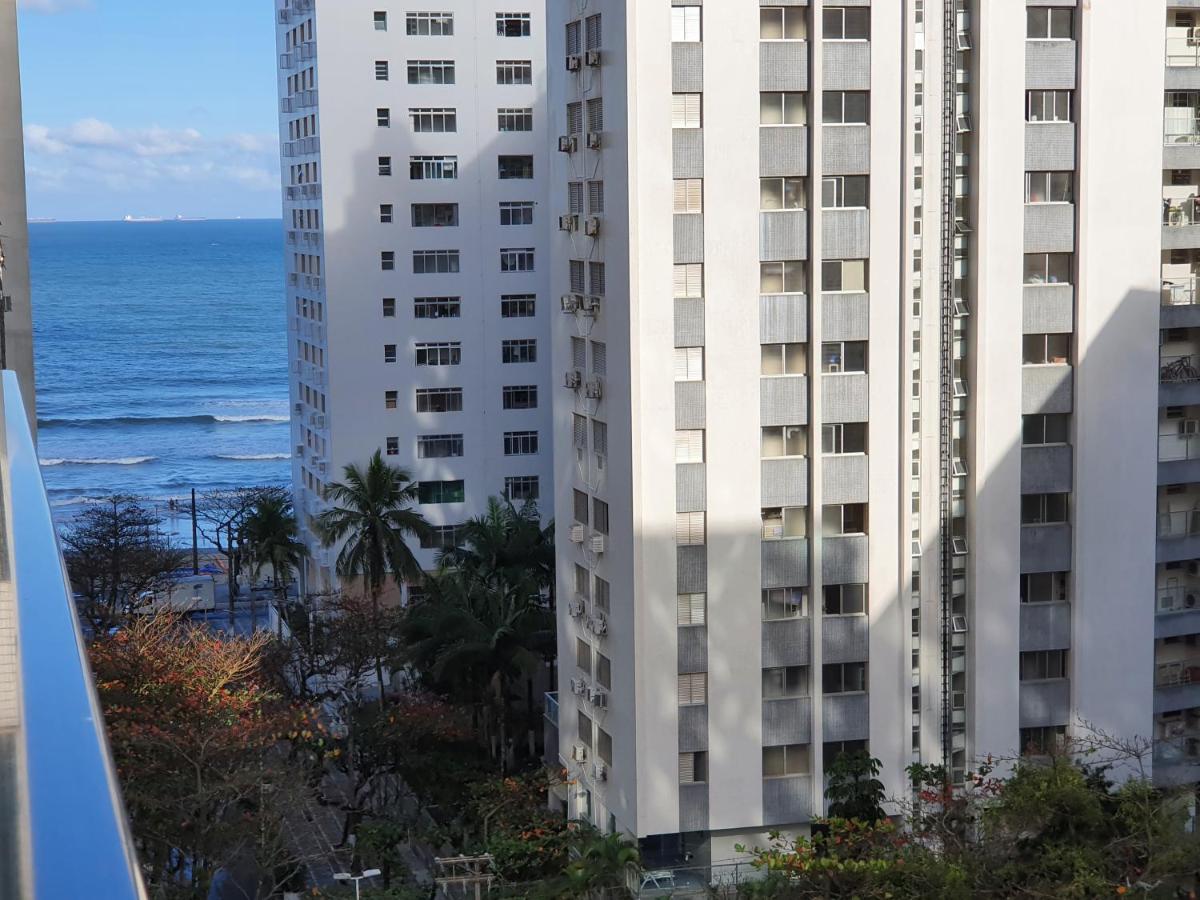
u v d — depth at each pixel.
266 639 74.00
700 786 52.53
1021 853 44.16
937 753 54.56
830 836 45.94
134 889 2.53
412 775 63.53
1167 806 45.00
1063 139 53.19
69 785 2.77
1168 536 56.72
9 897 2.48
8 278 22.69
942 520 53.88
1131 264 54.28
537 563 75.88
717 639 52.19
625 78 49.81
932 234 52.47
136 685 54.47
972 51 52.28
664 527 51.53
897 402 52.66
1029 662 55.38
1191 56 56.28
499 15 100.44
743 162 50.75
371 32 98.94
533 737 68.31
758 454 51.97
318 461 102.25
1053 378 54.22
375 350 100.19
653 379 51.00
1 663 3.40
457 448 102.25
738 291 51.19
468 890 51.41
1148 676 56.41
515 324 102.31
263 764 52.22
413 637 68.44
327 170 98.75
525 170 101.81
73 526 113.81
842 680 53.22
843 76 51.16
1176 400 56.09
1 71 22.31
